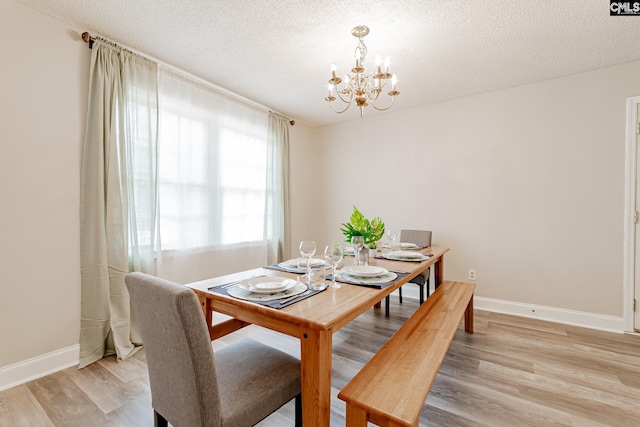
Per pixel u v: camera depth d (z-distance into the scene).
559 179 2.82
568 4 1.79
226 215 3.13
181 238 2.69
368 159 3.99
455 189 3.35
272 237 3.71
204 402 0.90
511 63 2.53
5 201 1.77
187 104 2.74
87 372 1.93
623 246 2.56
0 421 1.49
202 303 1.47
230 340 2.44
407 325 1.70
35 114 1.88
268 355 1.30
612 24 1.98
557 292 2.83
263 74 2.75
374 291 1.43
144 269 2.36
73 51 2.04
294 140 4.14
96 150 2.09
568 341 2.38
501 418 1.52
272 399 1.08
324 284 1.54
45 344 1.91
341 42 2.22
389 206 3.81
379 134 3.89
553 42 2.20
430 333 1.58
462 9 1.83
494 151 3.13
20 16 1.82
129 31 2.10
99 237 2.07
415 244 3.16
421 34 2.10
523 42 2.20
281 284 1.46
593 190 2.68
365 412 1.02
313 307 1.20
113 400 1.65
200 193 2.85
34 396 1.68
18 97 1.81
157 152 2.44
